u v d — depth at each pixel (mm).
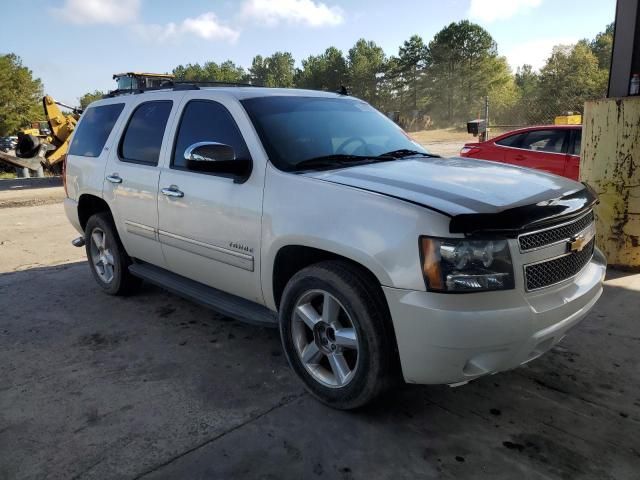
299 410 3143
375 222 2721
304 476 2572
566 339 4023
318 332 3146
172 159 4121
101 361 3834
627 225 5551
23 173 20109
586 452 2721
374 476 2568
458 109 71188
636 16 5832
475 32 70562
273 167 3326
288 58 132750
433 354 2586
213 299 3879
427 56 75500
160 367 3721
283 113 3770
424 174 3191
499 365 2619
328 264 2988
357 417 3057
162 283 4375
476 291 2506
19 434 2943
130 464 2674
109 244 5086
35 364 3805
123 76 17703
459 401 3219
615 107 5434
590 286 3008
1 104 75500
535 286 2664
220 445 2814
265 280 3379
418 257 2562
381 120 4434
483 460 2672
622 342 3949
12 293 5434
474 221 2498
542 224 2672
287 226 3117
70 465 2676
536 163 8781
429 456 2709
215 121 3844
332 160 3520
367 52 95625
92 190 5020
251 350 3977
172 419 3064
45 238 8219
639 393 3270
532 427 2943
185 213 3904
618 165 5516
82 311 4863
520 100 52344
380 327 2789
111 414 3129
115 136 4863
